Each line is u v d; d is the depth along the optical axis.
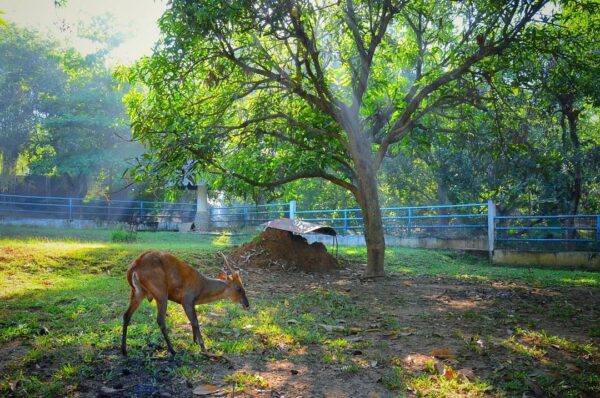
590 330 7.52
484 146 14.36
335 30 14.09
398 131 13.23
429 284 12.38
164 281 5.97
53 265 11.22
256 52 12.69
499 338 7.02
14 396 4.57
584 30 13.60
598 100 13.20
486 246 18.64
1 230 19.38
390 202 29.50
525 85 12.84
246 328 7.14
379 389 5.06
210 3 10.45
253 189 13.73
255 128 13.63
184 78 12.24
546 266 16.84
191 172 12.52
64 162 28.39
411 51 15.23
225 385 5.02
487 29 12.16
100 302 8.33
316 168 13.81
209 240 21.73
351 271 14.66
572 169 18.06
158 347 6.07
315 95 13.55
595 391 5.08
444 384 5.14
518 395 4.95
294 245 14.65
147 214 31.19
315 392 4.96
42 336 6.30
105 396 4.61
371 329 7.41
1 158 30.64
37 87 29.83
